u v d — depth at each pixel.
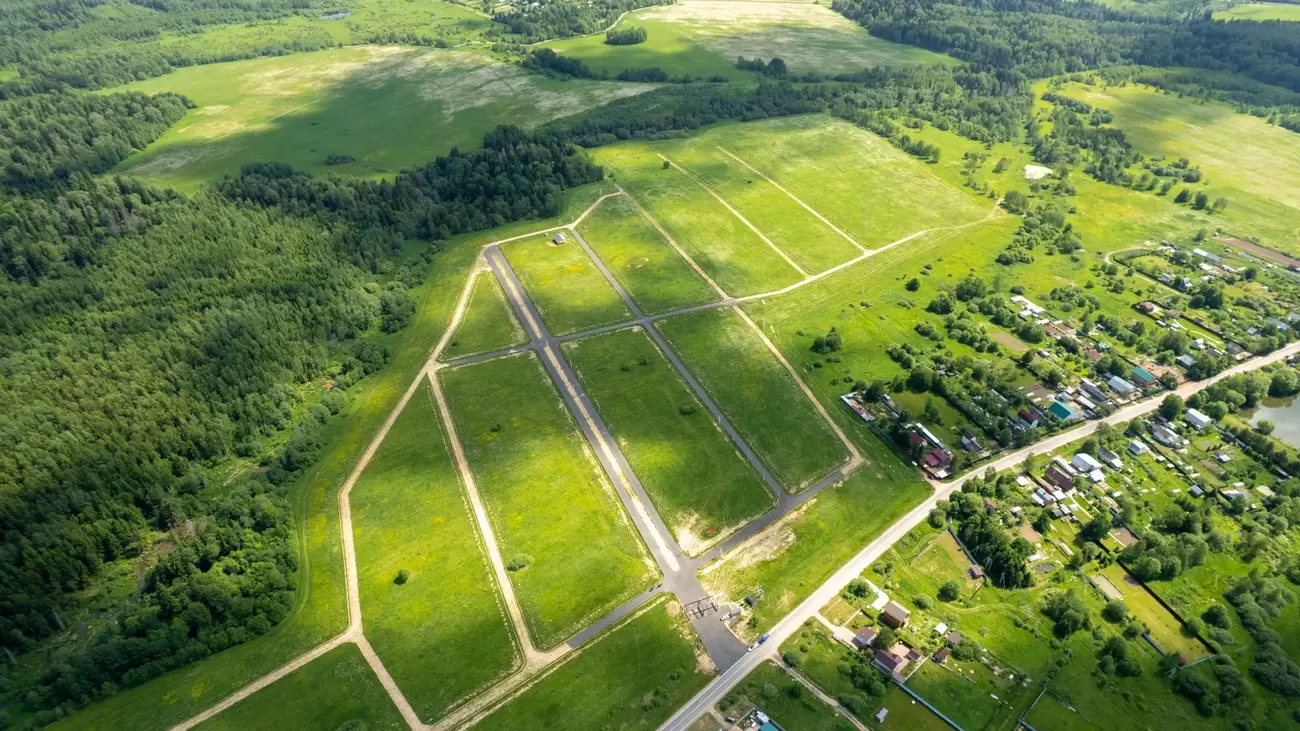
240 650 115.88
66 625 120.19
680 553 131.38
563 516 138.88
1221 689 106.88
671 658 112.69
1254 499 139.88
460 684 110.25
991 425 155.62
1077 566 126.62
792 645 114.00
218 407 155.50
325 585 126.44
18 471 133.62
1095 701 106.06
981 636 115.44
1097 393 165.38
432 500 143.00
